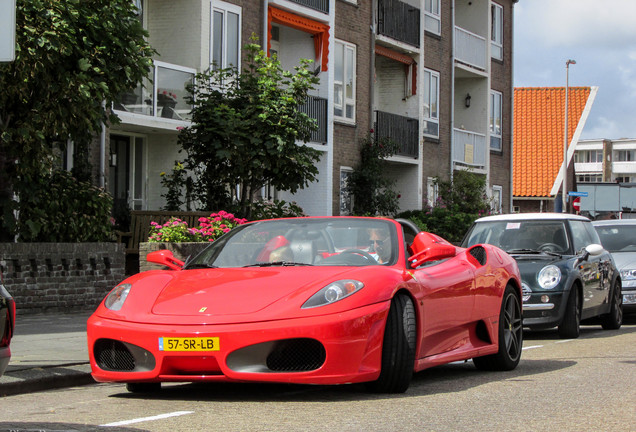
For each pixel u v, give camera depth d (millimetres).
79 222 14930
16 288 13523
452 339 8062
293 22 25500
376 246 7781
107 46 13695
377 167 28422
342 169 28016
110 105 14023
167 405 6676
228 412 6305
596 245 13422
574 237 13812
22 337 10953
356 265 7473
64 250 14289
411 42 31516
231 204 19859
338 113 28016
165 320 6613
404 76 32156
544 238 13812
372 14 29500
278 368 6469
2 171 13773
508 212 40156
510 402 6871
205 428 5684
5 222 13773
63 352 9523
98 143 18344
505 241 13883
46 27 12492
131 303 6953
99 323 6863
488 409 6523
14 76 12477
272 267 7473
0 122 12992
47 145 13750
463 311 8164
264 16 24109
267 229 8156
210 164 19422
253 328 6406
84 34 13422
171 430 5609
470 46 36344
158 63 20406
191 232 16344
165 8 22094
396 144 29250
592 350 11133
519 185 49656
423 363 7336
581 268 13203
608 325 14766
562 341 12461
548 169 49969
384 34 30000
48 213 14594
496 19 39125
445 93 34469
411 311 7113
